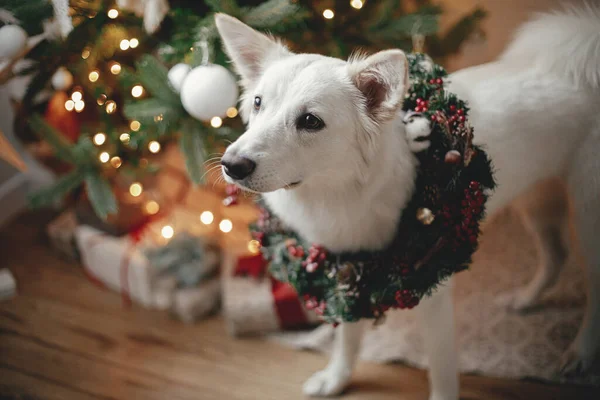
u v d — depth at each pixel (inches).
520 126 55.9
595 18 57.9
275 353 73.8
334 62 47.6
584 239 61.6
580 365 65.5
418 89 50.4
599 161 57.2
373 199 48.6
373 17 68.4
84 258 85.6
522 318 74.9
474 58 98.8
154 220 84.8
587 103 56.8
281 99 46.7
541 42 58.2
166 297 78.8
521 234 89.6
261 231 57.7
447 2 99.3
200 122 61.7
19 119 77.3
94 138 68.1
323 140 46.1
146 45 66.2
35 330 77.0
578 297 76.7
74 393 68.2
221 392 68.4
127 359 73.1
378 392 67.2
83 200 84.7
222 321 79.5
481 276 82.6
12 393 67.6
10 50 55.1
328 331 75.1
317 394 67.0
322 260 53.1
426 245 49.4
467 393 65.9
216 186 88.9
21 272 86.8
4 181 93.0
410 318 76.7
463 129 49.0
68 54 60.7
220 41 58.4
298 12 59.9
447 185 48.7
